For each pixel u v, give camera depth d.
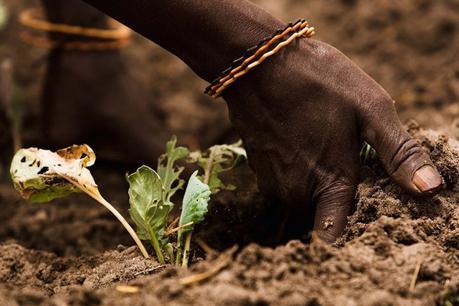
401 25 1.90
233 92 1.09
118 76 1.42
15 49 1.82
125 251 1.12
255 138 1.10
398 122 1.07
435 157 1.10
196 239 1.15
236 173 1.20
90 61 1.40
